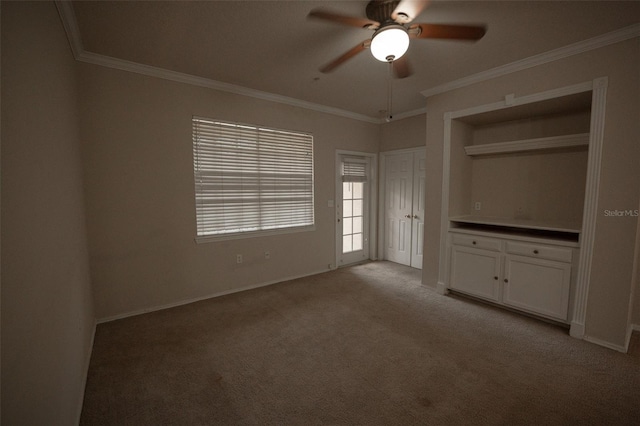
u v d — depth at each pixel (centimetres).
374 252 526
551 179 310
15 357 82
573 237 279
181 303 327
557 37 230
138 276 300
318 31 226
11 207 85
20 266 89
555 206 308
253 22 214
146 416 167
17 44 98
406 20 194
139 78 289
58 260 139
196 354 229
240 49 255
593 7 192
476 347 237
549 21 208
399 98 391
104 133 274
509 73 283
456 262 340
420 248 471
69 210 180
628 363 214
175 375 203
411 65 278
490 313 300
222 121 342
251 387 191
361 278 421
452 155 339
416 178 470
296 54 265
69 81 216
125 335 258
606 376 200
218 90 338
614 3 187
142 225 299
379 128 517
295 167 413
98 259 278
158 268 311
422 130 456
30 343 94
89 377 200
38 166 116
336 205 466
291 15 205
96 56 262
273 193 394
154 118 299
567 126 301
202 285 341
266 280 393
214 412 170
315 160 432
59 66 176
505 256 297
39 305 105
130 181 290
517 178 335
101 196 276
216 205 348
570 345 239
